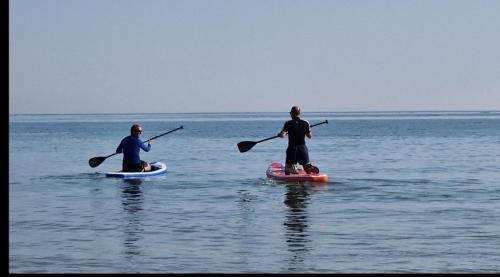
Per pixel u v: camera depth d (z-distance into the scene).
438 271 10.97
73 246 12.92
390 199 19.52
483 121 157.25
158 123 176.00
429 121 163.75
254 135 79.81
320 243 13.15
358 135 75.31
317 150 45.78
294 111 24.00
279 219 15.98
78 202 19.14
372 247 12.77
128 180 25.39
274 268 11.19
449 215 16.53
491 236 13.82
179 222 15.62
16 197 20.28
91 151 47.59
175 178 26.19
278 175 24.28
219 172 29.06
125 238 13.70
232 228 14.81
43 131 101.38
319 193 20.95
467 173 27.83
